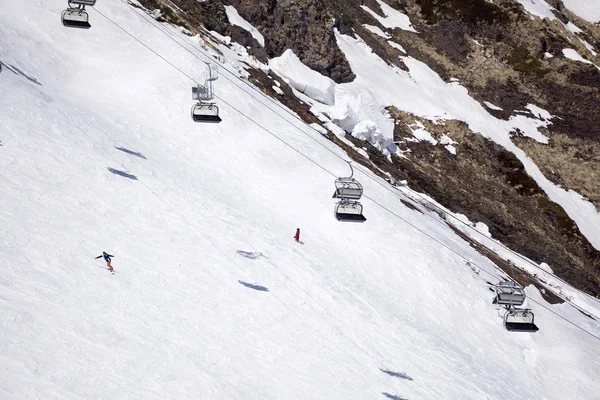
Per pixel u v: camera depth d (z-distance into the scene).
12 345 44.41
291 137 99.19
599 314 101.50
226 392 47.97
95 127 79.12
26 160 66.12
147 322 52.19
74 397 42.22
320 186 91.12
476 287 85.69
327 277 72.31
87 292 52.75
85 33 99.06
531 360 79.50
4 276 50.44
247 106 99.88
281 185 88.50
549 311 92.12
